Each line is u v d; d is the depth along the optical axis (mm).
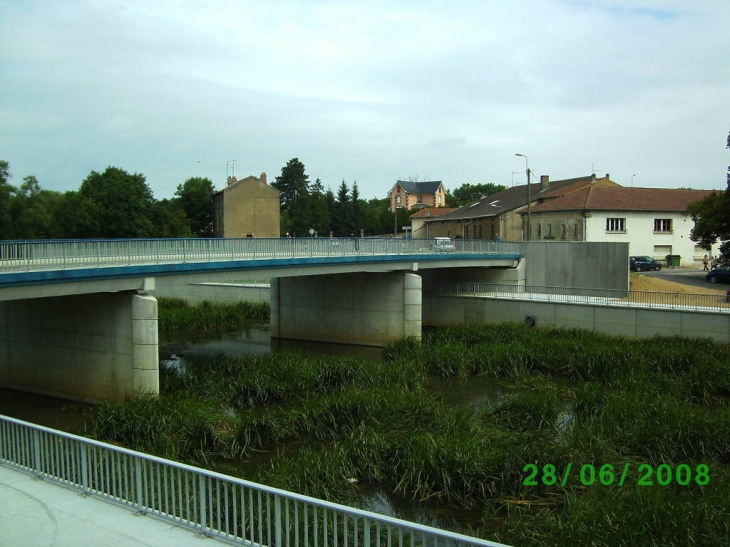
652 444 16484
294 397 23422
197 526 9281
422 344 32031
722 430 16938
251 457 17328
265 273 30297
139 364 23375
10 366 27609
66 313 25531
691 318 32969
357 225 104062
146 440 17578
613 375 25797
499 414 19312
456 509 14125
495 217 70000
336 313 39938
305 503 8312
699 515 11883
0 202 66750
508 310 40625
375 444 16312
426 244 40438
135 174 73125
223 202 73938
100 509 10062
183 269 25828
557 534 11742
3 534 9102
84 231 69375
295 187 108625
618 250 43250
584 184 67250
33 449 11656
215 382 24219
